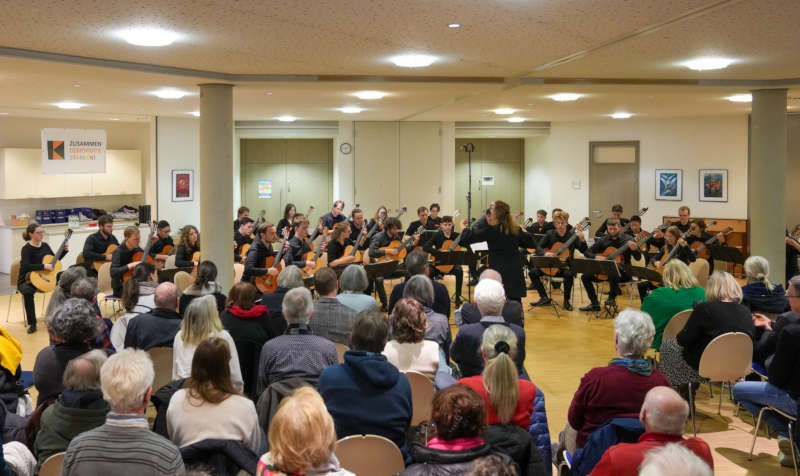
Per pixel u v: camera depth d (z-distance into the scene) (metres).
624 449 2.71
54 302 5.16
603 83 8.68
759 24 5.23
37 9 4.72
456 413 2.43
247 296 4.63
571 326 9.18
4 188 13.07
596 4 4.55
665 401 2.74
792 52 6.53
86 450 2.51
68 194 13.94
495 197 17.62
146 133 15.57
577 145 15.88
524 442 3.01
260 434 3.07
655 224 15.27
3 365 4.01
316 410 2.29
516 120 15.52
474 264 9.95
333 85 8.62
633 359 3.57
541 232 12.16
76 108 12.19
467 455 2.40
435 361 4.03
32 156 13.40
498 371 3.08
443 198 15.73
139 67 7.23
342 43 6.02
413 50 6.40
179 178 14.56
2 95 10.13
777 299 5.83
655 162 15.15
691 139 14.74
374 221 11.73
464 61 7.06
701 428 5.48
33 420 3.57
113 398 2.54
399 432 3.20
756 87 8.82
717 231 14.23
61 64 6.75
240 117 14.48
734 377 5.13
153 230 9.16
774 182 8.95
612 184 15.62
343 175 15.52
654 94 9.89
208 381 3.01
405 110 12.82
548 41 5.93
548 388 6.57
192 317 4.05
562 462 4.07
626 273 9.28
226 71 7.82
